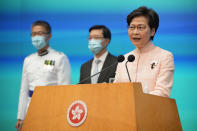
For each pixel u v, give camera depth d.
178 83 5.79
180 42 5.91
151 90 3.06
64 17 7.02
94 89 2.32
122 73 3.36
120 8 6.60
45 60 4.81
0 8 7.45
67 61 4.91
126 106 2.13
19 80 7.18
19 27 7.36
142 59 3.27
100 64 4.63
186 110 5.69
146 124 2.18
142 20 3.20
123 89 2.18
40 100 2.65
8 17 7.46
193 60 5.80
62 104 2.48
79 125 2.30
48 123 2.51
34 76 4.77
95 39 4.72
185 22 5.96
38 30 4.87
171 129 2.55
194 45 5.84
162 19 6.07
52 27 7.04
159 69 3.09
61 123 2.42
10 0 7.45
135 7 6.46
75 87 2.44
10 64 7.26
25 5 7.34
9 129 7.02
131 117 2.09
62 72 4.75
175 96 5.76
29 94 4.78
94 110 2.26
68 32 6.94
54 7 7.13
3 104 7.12
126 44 6.16
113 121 2.15
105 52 4.75
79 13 6.95
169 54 3.13
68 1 7.06
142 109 2.18
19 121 4.62
